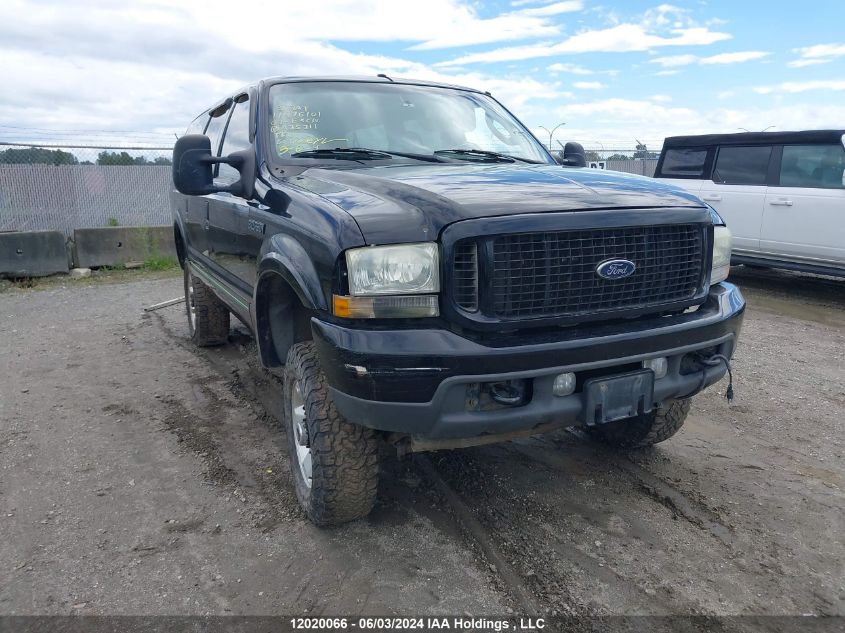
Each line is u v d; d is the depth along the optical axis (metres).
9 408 4.74
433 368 2.45
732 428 4.32
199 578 2.78
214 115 5.44
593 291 2.68
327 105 4.02
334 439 2.87
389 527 3.15
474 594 2.65
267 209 3.36
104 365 5.79
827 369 5.57
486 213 2.51
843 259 7.99
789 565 2.84
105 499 3.44
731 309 3.07
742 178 9.06
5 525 3.20
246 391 5.08
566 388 2.69
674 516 3.24
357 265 2.50
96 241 11.13
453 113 4.33
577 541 3.03
